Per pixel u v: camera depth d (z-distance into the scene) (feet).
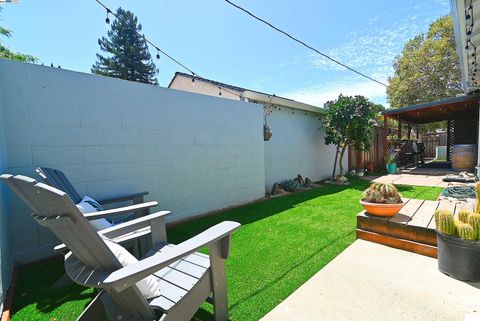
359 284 6.26
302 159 23.54
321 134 26.04
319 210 13.44
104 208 9.97
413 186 19.20
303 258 7.79
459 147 27.14
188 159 12.93
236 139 15.51
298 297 5.83
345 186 21.47
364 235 9.01
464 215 6.40
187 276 4.81
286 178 21.68
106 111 10.00
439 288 5.98
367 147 23.89
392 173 27.58
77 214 3.07
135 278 3.25
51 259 8.52
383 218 8.68
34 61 39.91
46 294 6.31
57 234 3.71
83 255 3.61
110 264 3.44
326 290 6.06
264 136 18.13
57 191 3.01
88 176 9.57
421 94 44.19
